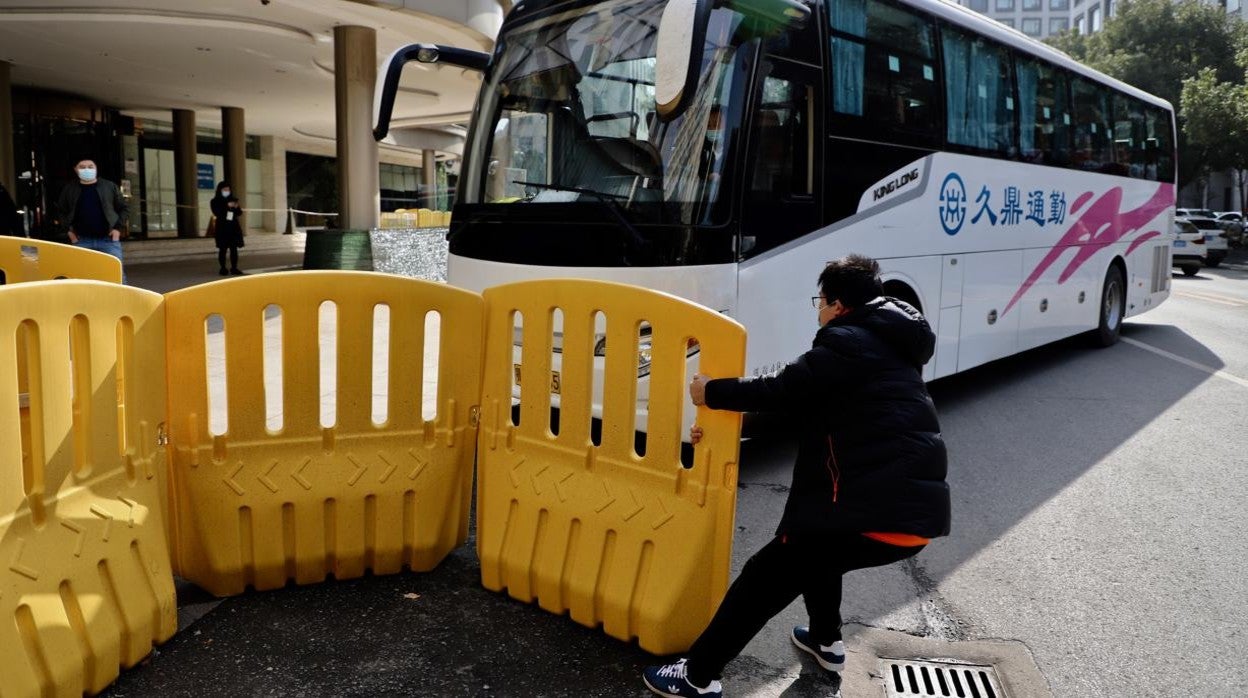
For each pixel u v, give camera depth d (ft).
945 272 25.23
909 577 14.85
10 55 56.59
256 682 11.03
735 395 10.54
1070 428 24.61
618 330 12.36
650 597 11.83
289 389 13.23
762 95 18.62
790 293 19.51
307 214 115.03
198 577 13.16
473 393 14.24
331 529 13.67
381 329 35.22
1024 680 11.60
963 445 22.95
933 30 24.45
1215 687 11.57
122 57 57.41
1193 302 57.11
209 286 12.68
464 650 11.93
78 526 10.53
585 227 17.89
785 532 10.37
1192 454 22.02
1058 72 31.32
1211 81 106.93
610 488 12.46
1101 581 14.74
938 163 24.52
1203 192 187.73
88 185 32.86
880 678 11.67
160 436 12.41
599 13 19.57
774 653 12.26
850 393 10.11
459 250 20.12
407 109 82.12
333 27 50.60
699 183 17.63
